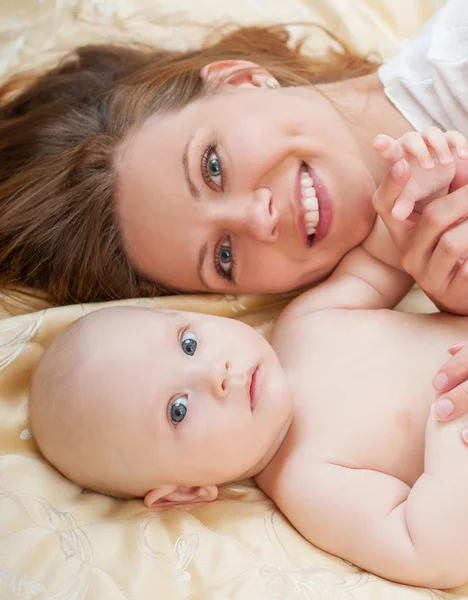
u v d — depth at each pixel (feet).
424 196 3.51
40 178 4.50
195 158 4.00
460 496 3.01
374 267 4.08
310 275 4.25
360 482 3.33
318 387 3.70
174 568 3.15
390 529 3.15
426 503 3.07
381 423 3.49
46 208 4.44
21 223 4.47
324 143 3.96
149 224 4.16
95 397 3.48
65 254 4.44
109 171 4.25
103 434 3.46
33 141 4.61
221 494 3.71
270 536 3.34
